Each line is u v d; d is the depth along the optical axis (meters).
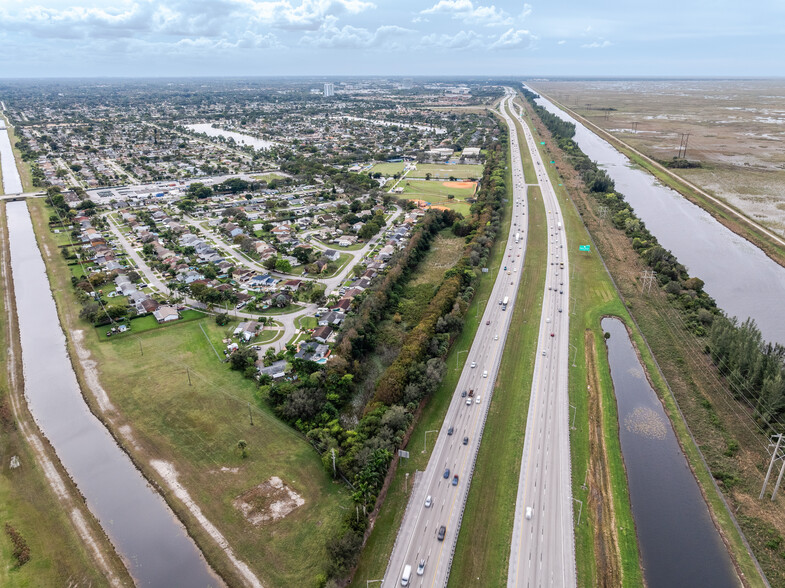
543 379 150.38
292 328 178.38
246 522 104.56
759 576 95.69
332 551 93.00
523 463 119.62
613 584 93.19
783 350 142.00
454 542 99.38
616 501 111.38
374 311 180.88
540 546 99.31
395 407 125.06
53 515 107.25
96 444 127.75
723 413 137.00
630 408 143.12
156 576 94.44
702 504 112.38
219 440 127.00
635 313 189.12
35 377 155.25
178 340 172.25
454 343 168.38
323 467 118.12
